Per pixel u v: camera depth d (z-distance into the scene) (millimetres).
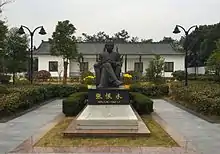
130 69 41938
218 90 14867
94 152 6777
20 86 19156
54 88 20922
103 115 9367
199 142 7902
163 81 26516
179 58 41625
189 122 11188
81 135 8164
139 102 12938
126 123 8625
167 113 13695
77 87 20984
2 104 11891
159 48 42781
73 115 12586
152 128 9719
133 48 42344
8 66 27359
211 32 46531
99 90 11195
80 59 40125
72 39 33312
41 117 12305
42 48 41875
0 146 7461
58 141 7805
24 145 7438
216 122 11117
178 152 6840
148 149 7043
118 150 6938
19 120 11508
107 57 12258
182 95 17547
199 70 45375
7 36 26094
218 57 27266
